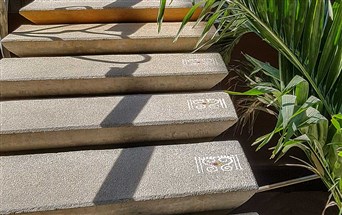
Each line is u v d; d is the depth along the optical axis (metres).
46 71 1.74
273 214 2.38
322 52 1.35
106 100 1.69
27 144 1.52
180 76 1.75
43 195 1.26
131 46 1.95
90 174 1.35
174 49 1.99
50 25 2.08
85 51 1.95
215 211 1.40
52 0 2.19
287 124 1.16
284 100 1.22
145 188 1.29
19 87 1.70
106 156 1.45
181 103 1.67
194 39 1.94
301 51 1.40
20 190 1.28
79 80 1.71
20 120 1.52
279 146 1.22
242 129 2.45
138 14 2.09
